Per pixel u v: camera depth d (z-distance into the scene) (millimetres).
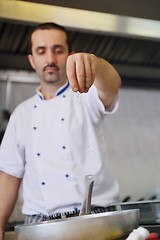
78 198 1209
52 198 1232
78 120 1312
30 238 877
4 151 1421
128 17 1753
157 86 3178
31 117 1396
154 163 3139
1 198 1389
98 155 1284
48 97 1434
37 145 1329
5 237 1346
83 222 843
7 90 2756
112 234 861
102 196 1248
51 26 1412
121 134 3098
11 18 1798
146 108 3258
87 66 905
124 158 3045
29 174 1346
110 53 2729
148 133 3197
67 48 1430
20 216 2646
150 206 1102
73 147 1275
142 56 2836
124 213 887
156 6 1752
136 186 3008
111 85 1187
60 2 1612
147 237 829
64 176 1243
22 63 2545
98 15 1740
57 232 850
